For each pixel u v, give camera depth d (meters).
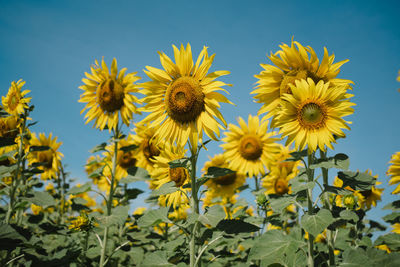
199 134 0.94
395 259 0.86
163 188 0.93
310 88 0.93
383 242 1.01
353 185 0.93
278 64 1.01
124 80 1.27
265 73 1.02
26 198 1.08
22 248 1.10
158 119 1.00
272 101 1.02
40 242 1.23
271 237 0.89
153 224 0.91
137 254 1.17
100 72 1.28
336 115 0.91
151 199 1.23
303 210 0.87
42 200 1.10
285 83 0.99
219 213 0.85
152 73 1.00
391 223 1.08
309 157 0.92
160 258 0.93
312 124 0.92
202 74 0.96
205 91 0.95
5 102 1.22
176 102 0.96
